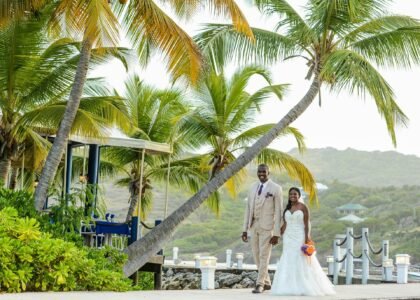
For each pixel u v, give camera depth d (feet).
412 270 102.83
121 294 38.86
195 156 94.43
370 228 375.86
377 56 66.28
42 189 53.72
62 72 64.80
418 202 418.92
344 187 459.32
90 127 59.62
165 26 53.52
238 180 88.84
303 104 65.21
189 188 97.91
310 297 42.22
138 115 96.73
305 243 44.37
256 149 64.13
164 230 61.77
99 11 47.34
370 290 49.83
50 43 64.64
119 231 62.64
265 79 81.35
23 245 38.70
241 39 66.59
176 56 53.88
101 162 97.40
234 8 55.57
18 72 63.82
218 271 96.32
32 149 73.41
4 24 54.54
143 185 96.68
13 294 35.06
